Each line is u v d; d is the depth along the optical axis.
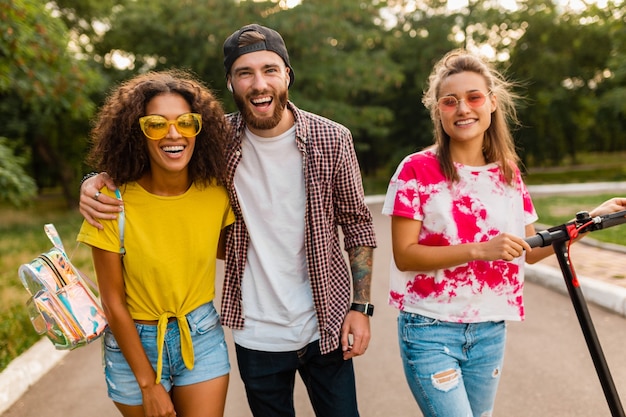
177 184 2.18
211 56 20.44
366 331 2.38
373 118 23.81
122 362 2.21
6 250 10.42
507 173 2.22
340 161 2.33
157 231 2.16
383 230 11.66
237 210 2.32
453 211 2.18
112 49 22.09
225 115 2.35
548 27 27.28
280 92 2.22
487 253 2.01
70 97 11.75
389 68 23.34
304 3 21.69
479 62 2.19
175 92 2.11
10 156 9.00
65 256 2.18
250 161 2.31
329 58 22.47
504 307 2.21
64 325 2.07
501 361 2.27
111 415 3.57
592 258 6.96
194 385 2.26
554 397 3.55
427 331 2.18
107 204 2.10
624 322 4.80
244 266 2.37
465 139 2.16
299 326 2.37
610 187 19.20
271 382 2.41
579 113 29.05
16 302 6.02
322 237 2.33
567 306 5.39
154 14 20.69
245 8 20.28
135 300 2.21
